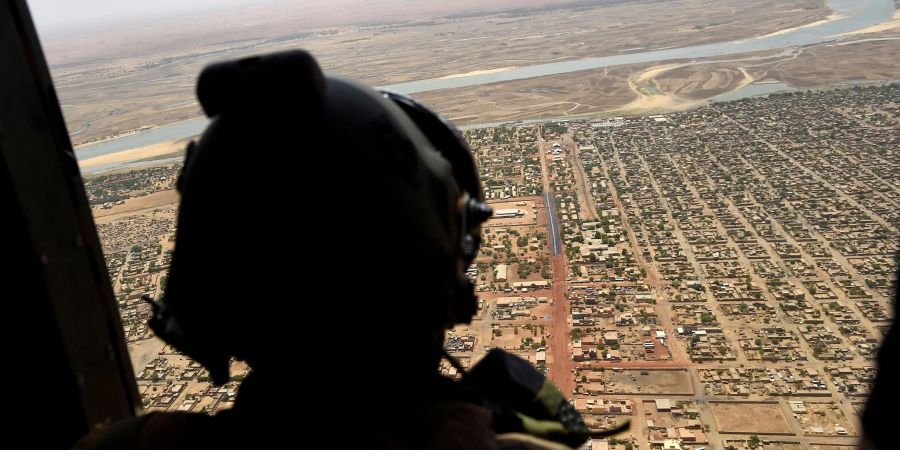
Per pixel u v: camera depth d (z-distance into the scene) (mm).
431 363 1290
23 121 2000
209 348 1272
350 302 1124
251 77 1095
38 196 2035
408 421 1133
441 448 1077
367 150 1191
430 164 1352
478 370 1517
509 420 1312
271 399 1189
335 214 1120
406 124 1396
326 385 1159
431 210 1283
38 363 2080
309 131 1141
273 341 1153
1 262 1965
